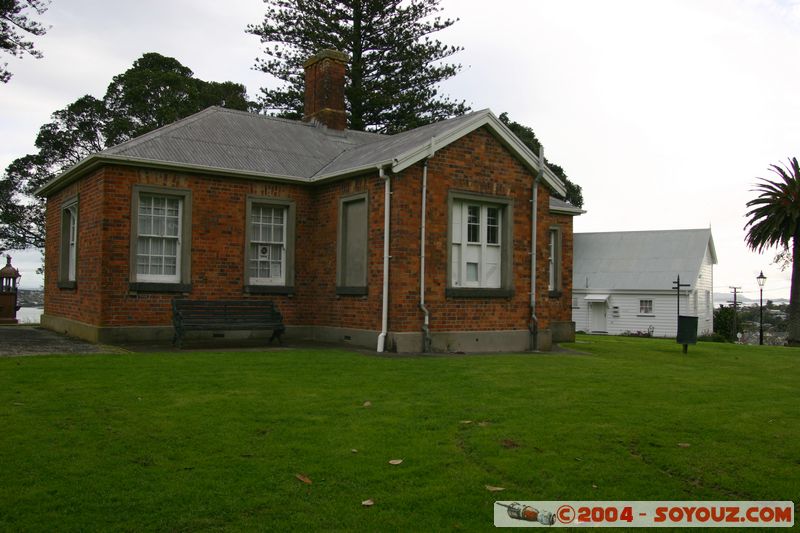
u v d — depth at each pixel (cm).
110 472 544
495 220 1533
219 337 1524
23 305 3325
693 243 4356
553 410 796
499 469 580
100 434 642
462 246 1477
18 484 514
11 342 1369
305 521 465
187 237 1480
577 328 4453
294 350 1326
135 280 1420
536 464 593
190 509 479
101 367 991
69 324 1593
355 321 1481
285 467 567
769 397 932
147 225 1456
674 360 1393
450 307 1431
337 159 1761
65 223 1712
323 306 1599
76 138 3331
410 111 3197
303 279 1638
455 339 1428
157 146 1503
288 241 1619
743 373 1201
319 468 566
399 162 1348
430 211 1408
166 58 3684
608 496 529
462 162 1456
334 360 1159
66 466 554
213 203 1517
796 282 3278
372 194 1437
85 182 1520
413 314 1378
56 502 482
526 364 1198
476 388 927
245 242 1558
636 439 678
